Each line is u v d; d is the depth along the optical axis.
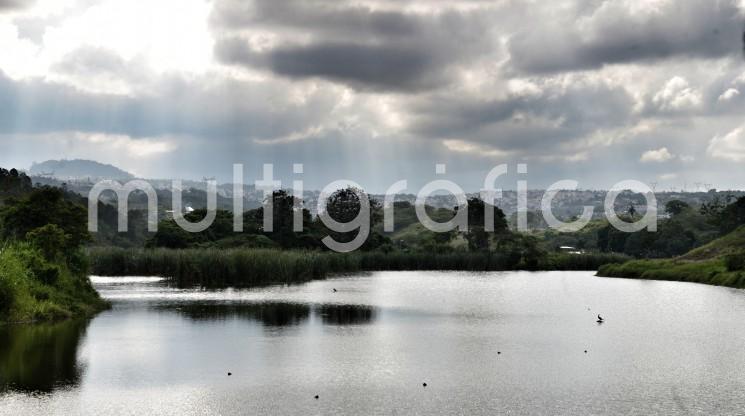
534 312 55.06
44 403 25.70
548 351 36.97
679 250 164.25
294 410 25.30
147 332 42.06
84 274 57.09
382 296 68.75
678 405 26.22
